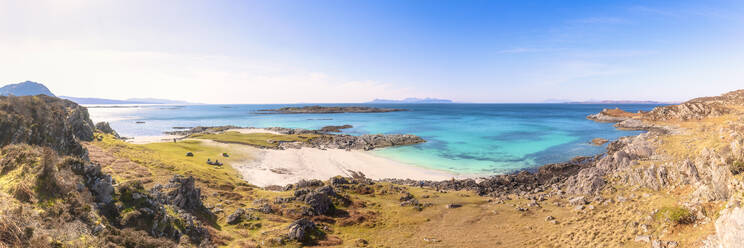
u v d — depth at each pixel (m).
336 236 37.62
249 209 42.69
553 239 35.41
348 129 172.88
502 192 62.41
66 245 16.94
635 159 56.41
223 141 107.88
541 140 127.69
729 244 18.69
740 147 33.00
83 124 76.88
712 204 28.84
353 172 78.06
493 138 134.62
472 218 45.72
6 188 18.81
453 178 71.00
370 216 45.94
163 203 31.41
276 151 97.88
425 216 46.78
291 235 34.81
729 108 147.25
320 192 47.84
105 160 53.84
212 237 31.19
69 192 21.09
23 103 38.47
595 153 98.31
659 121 162.12
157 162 60.16
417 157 95.94
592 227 36.56
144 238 21.80
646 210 36.47
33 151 22.94
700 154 44.16
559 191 55.97
